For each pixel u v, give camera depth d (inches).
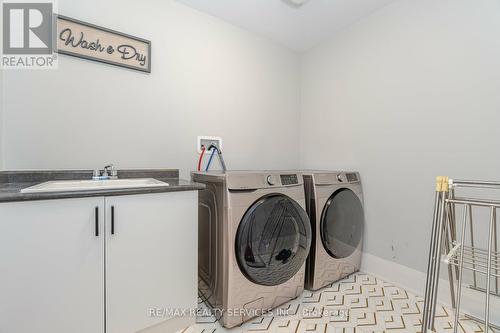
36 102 54.3
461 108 59.9
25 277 37.1
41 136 54.9
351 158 84.7
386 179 74.9
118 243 44.4
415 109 68.2
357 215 77.6
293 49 101.4
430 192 65.5
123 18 64.1
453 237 51.4
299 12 77.8
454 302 54.2
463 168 59.6
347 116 86.0
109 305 43.9
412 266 68.9
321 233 67.7
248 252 53.6
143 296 47.4
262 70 92.5
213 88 80.4
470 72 58.4
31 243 37.4
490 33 55.4
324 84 94.3
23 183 51.1
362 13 78.3
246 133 88.7
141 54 66.3
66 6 57.0
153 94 69.0
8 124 51.7
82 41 58.4
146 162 68.3
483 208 56.7
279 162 98.3
